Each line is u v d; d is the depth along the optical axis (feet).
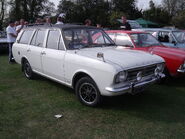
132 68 13.74
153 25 128.26
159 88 19.74
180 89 19.52
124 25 32.48
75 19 170.40
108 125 13.03
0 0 137.90
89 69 14.34
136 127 12.82
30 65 21.07
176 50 21.24
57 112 14.65
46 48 18.31
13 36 30.45
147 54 16.38
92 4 177.17
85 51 15.94
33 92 18.40
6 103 16.06
